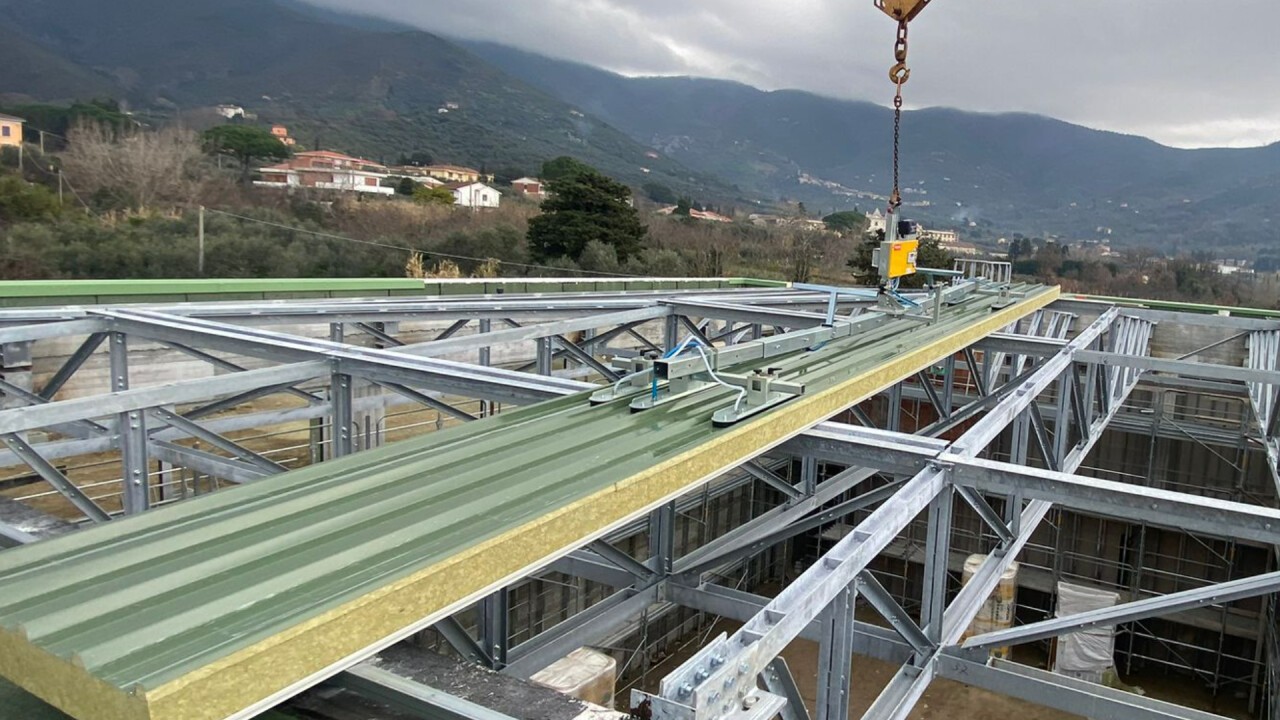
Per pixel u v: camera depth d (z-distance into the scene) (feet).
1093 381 37.47
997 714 52.65
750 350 21.63
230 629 8.23
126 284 50.14
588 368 43.83
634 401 17.84
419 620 9.59
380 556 10.05
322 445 41.37
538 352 35.14
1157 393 69.15
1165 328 76.02
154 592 9.13
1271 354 54.03
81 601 8.93
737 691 10.21
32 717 9.25
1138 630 64.13
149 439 27.04
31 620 8.43
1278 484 46.29
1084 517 67.15
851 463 19.22
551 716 13.12
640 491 13.35
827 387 19.88
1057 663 60.03
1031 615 68.18
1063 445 34.06
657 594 23.66
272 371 22.52
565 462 13.98
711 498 59.31
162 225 113.39
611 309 43.45
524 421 16.78
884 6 28.19
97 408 19.25
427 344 29.07
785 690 13.14
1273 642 53.83
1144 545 65.57
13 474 40.55
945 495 18.12
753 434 16.57
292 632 8.16
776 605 11.68
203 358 31.76
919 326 30.30
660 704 9.53
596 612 22.00
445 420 54.03
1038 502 29.40
